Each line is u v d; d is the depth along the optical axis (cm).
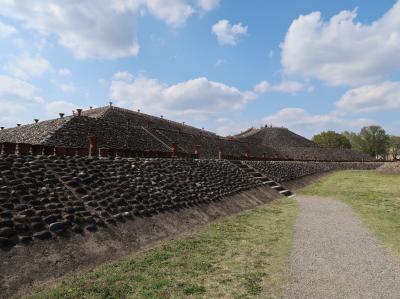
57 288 753
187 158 2398
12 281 743
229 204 1955
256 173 3023
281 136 8325
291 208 2067
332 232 1356
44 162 1247
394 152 11750
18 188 1042
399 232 1351
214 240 1226
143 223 1251
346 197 2562
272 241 1212
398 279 830
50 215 1002
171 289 769
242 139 7488
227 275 862
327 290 762
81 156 1465
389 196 2528
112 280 809
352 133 12119
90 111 4431
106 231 1088
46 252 877
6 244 835
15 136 3142
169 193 1587
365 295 734
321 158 7475
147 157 2031
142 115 4953
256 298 721
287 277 846
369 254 1045
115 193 1318
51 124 2972
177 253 1052
